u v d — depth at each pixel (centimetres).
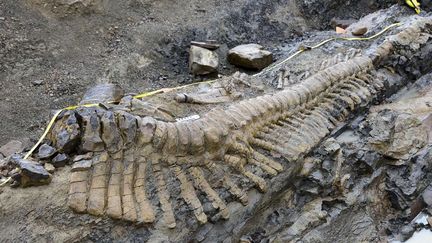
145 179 287
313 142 369
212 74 528
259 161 338
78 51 508
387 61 497
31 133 423
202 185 305
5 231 247
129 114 289
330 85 429
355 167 388
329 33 600
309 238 344
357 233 369
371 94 449
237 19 607
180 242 287
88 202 265
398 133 416
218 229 309
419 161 405
